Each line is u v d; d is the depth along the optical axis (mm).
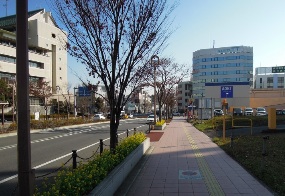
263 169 8031
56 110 63969
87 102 73750
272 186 6707
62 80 70875
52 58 68062
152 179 7762
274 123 19578
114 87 8859
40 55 60844
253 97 65000
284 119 26516
